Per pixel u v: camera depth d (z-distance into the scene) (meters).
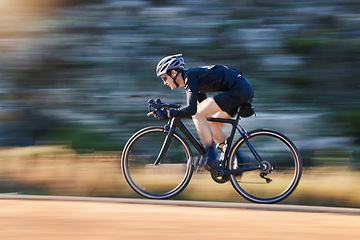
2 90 23.56
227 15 25.08
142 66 23.67
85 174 15.56
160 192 10.91
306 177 14.79
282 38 23.86
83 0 27.17
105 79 23.45
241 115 10.52
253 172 10.66
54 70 24.22
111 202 10.05
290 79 22.42
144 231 7.32
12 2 26.94
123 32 25.23
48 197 10.29
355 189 13.30
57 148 19.53
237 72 10.48
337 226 7.79
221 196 13.02
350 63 22.72
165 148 10.84
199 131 10.51
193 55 23.73
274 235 7.18
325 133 19.80
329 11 24.50
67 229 7.38
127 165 10.99
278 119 20.48
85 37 25.31
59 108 22.78
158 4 26.33
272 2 25.17
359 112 20.52
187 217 8.37
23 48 24.94
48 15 26.61
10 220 7.96
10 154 18.62
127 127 21.17
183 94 22.16
